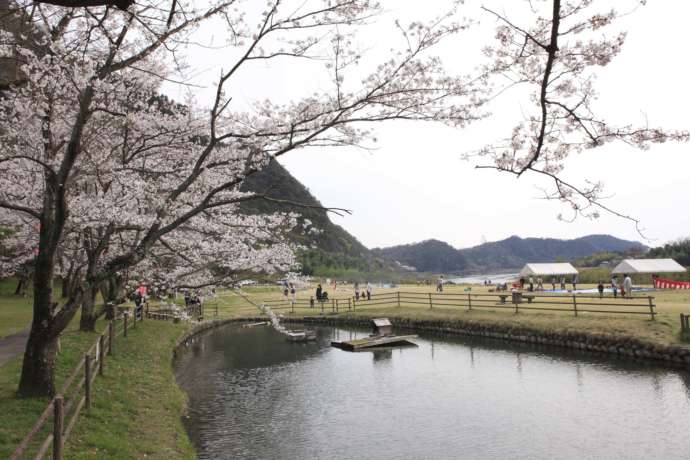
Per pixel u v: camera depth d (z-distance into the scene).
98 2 4.82
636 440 10.52
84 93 7.93
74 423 7.75
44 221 8.43
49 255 8.31
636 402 12.97
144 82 10.26
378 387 15.83
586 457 9.82
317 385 16.23
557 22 4.39
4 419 7.37
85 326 16.58
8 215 13.32
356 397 14.70
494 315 25.58
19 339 15.02
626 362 17.30
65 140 9.78
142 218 9.47
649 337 17.55
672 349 16.36
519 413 12.68
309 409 13.48
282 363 20.02
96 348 11.69
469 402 13.80
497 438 11.01
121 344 16.20
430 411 13.12
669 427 11.12
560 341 20.58
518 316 24.44
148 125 10.05
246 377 17.50
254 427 11.95
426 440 11.02
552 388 14.78
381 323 25.41
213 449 10.55
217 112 7.56
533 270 45.12
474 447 10.54
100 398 9.79
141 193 10.36
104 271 8.10
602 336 18.94
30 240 14.43
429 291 47.75
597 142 5.64
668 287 35.34
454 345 22.83
